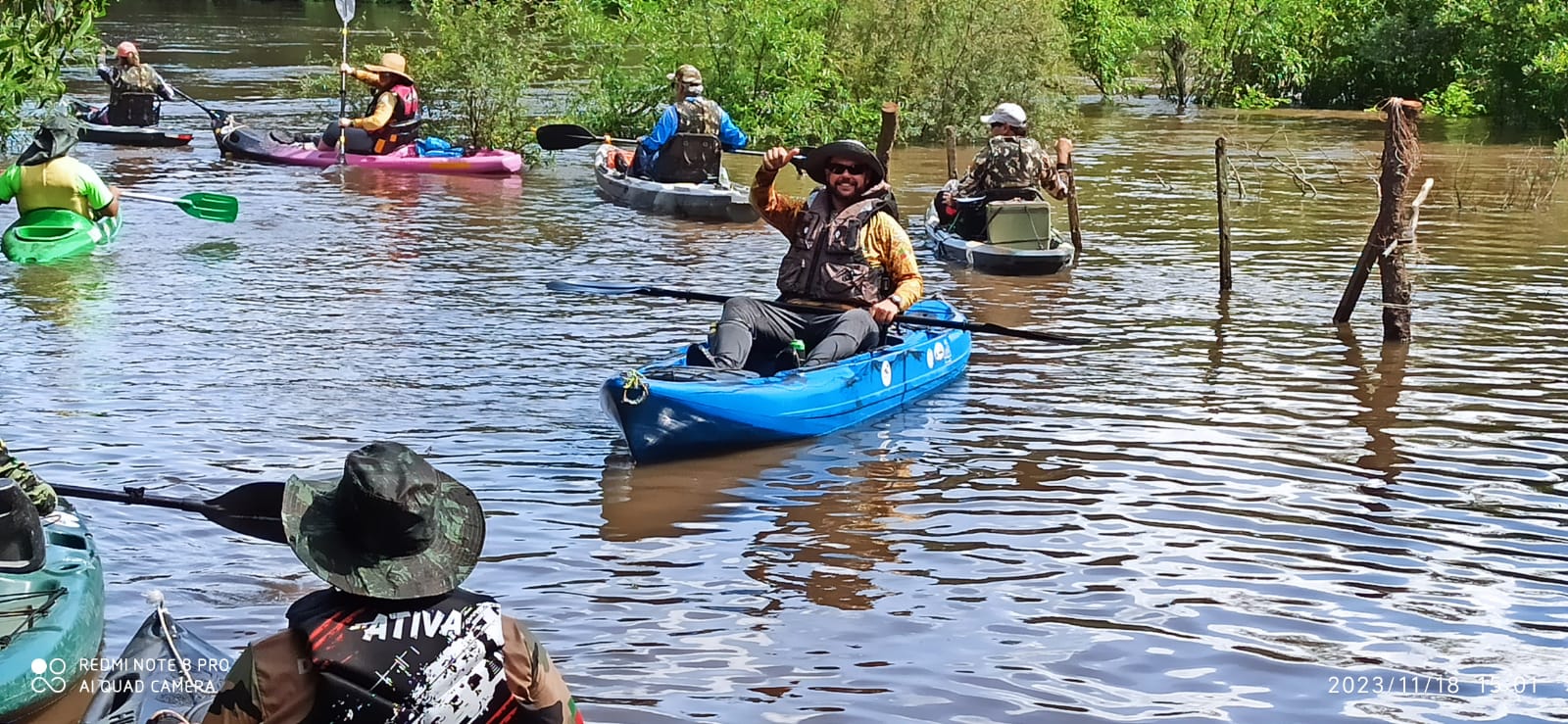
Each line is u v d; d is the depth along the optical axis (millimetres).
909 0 22453
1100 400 8586
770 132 20984
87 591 4922
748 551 6168
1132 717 4762
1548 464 7418
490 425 7801
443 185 16812
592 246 13445
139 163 17453
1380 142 22953
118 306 10398
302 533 2930
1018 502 6812
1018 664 5137
